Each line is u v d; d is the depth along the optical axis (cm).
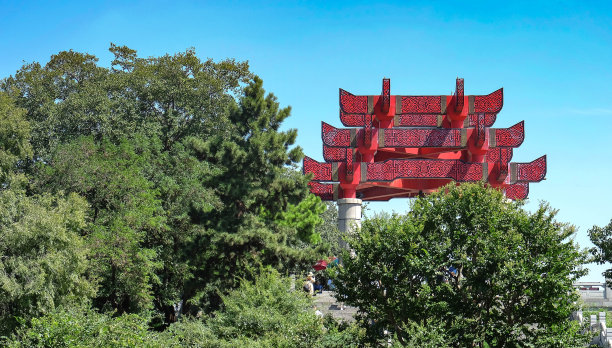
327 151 5531
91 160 4762
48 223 3591
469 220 3462
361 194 6406
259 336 3253
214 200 4678
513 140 5634
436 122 5788
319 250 4503
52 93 6172
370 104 5594
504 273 3170
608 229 4294
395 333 3064
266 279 3600
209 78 6078
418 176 5469
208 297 4603
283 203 4731
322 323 3284
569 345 3084
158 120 5950
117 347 2888
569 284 3156
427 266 3288
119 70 6881
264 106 4775
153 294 5144
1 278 3362
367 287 3428
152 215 4731
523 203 3556
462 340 3216
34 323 2888
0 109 4259
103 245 4303
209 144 4766
